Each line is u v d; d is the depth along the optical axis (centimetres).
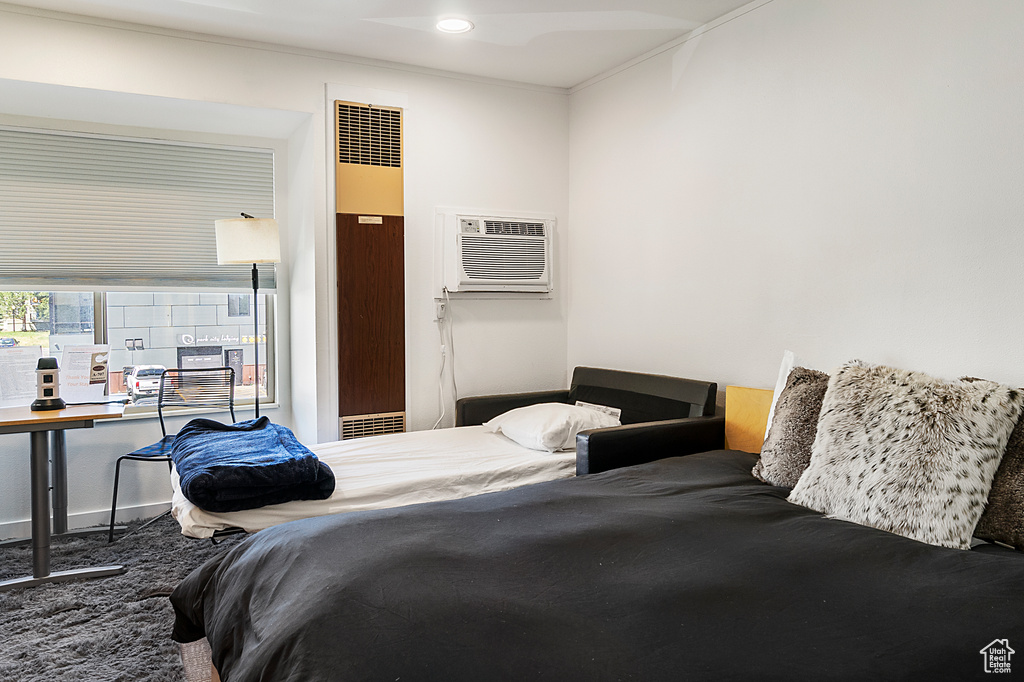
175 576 293
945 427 192
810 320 282
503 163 409
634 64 372
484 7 301
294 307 410
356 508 261
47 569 288
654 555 171
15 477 351
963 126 226
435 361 392
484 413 384
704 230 333
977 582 154
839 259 269
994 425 188
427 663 122
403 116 376
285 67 346
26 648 232
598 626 135
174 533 349
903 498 192
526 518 197
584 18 316
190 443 287
